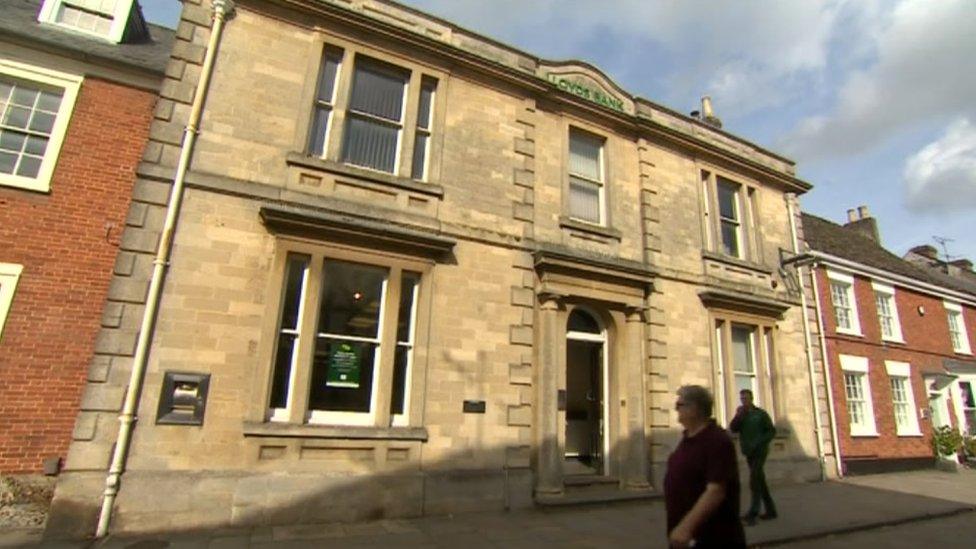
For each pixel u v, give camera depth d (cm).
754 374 1234
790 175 1456
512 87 1044
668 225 1174
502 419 866
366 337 812
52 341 796
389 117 930
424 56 963
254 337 728
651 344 1058
